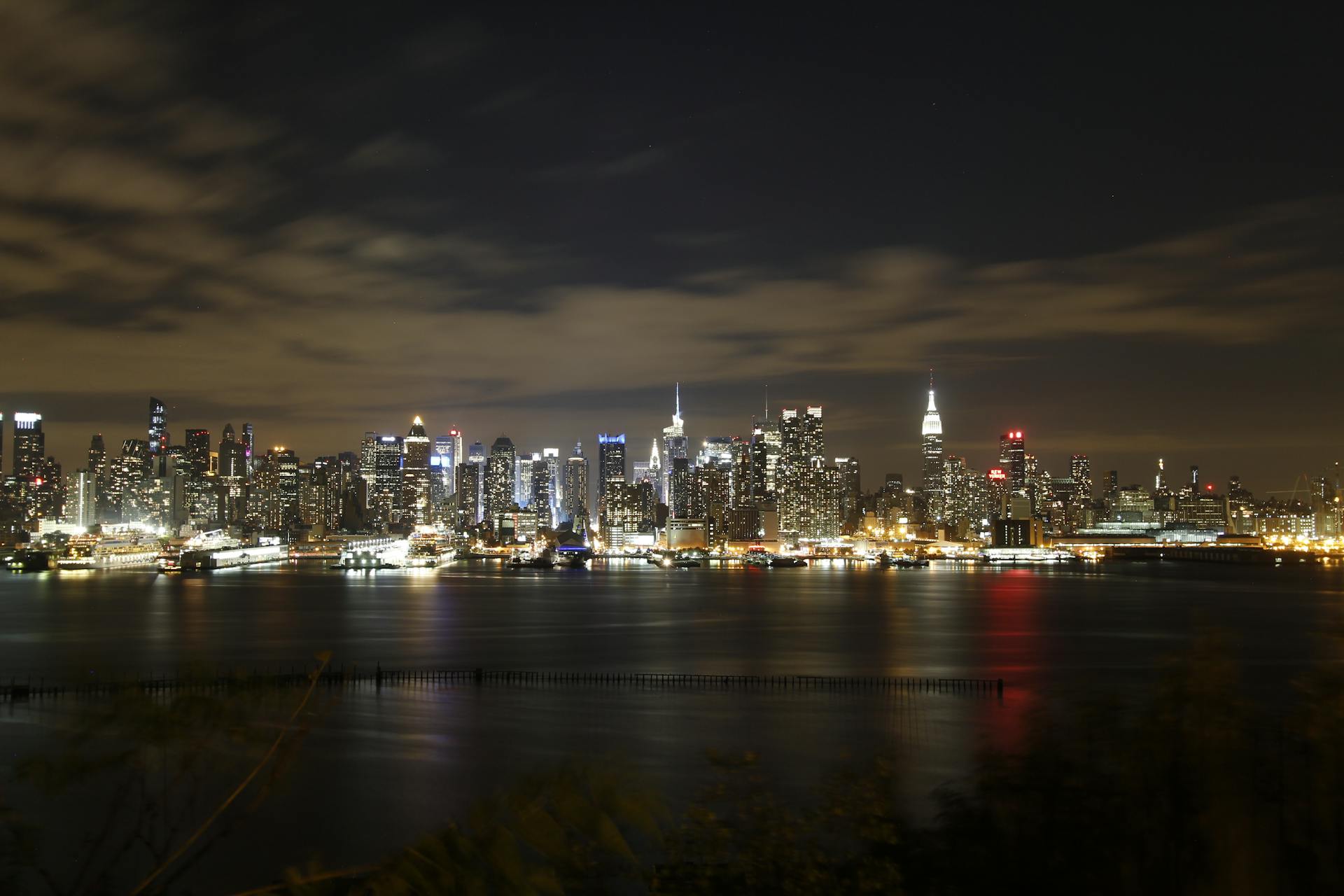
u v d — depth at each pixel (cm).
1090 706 1359
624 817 706
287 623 16825
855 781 1409
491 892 672
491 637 14400
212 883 3488
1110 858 1269
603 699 8181
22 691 7612
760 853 1202
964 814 1365
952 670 10512
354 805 4794
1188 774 1245
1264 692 6544
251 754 786
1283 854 1206
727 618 18162
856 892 1219
